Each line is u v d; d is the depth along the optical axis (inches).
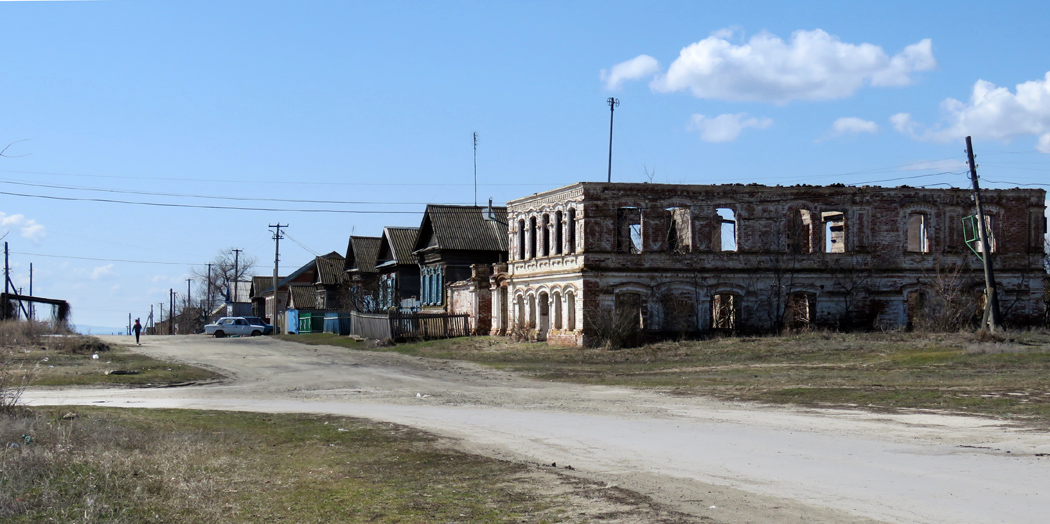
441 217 2495.1
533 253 1972.2
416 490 471.8
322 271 3430.1
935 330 1743.4
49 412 814.5
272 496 465.1
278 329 3678.6
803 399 891.4
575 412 840.3
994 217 1903.3
